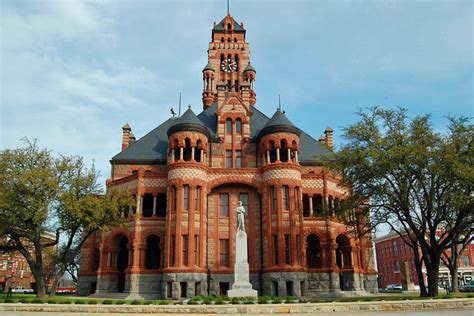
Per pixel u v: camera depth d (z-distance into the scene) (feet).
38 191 120.67
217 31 256.93
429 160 117.60
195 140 157.79
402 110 127.44
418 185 122.83
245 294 117.29
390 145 121.49
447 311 84.84
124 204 139.64
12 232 125.70
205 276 145.38
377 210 134.41
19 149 127.03
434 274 118.11
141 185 161.38
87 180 132.05
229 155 173.27
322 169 166.61
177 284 138.82
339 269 162.40
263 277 147.13
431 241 120.88
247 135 175.42
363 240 175.11
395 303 90.84
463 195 109.91
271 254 147.13
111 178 174.29
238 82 243.40
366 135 128.36
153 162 176.55
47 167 125.70
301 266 146.00
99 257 171.12
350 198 135.95
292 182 154.20
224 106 178.81
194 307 84.28
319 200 175.01
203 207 152.66
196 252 146.51
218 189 161.38
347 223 142.31
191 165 153.07
